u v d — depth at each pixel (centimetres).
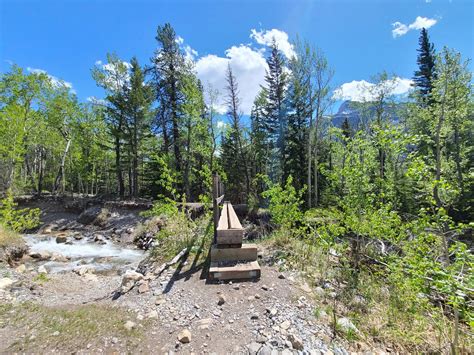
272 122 2316
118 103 1950
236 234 428
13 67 1752
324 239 473
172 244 553
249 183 2122
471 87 1327
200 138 1822
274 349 241
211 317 299
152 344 261
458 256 230
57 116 1978
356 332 266
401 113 2073
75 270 661
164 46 1903
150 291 380
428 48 2189
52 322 304
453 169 1557
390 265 352
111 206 1634
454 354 225
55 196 2025
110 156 2694
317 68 1784
